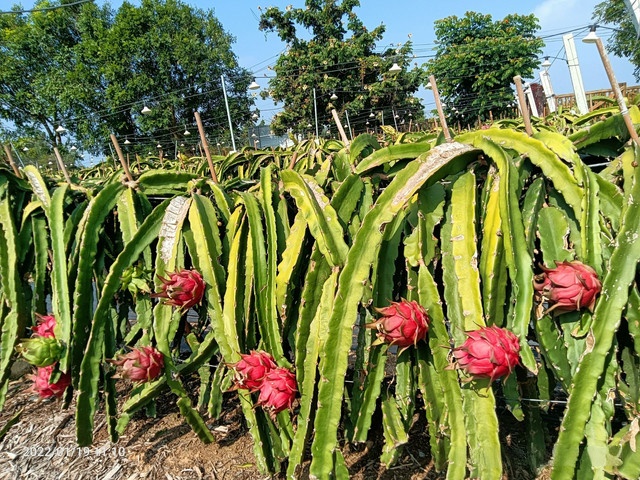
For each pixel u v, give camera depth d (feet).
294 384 4.58
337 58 59.47
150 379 5.24
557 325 4.02
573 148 3.98
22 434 6.51
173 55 65.57
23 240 6.62
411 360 4.58
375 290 4.48
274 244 5.00
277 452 5.07
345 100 60.34
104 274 6.97
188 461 5.57
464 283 3.98
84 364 5.44
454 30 59.62
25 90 73.67
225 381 5.35
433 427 4.35
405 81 60.18
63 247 5.86
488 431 3.84
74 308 5.58
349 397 5.44
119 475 5.47
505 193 3.76
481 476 3.88
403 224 4.58
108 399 5.87
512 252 3.67
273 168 6.38
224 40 72.08
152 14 66.69
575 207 3.85
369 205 5.01
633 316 3.59
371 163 4.84
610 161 4.45
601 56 4.03
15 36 71.10
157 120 66.13
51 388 5.69
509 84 55.72
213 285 5.25
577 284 3.48
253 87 41.19
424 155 4.21
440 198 4.42
